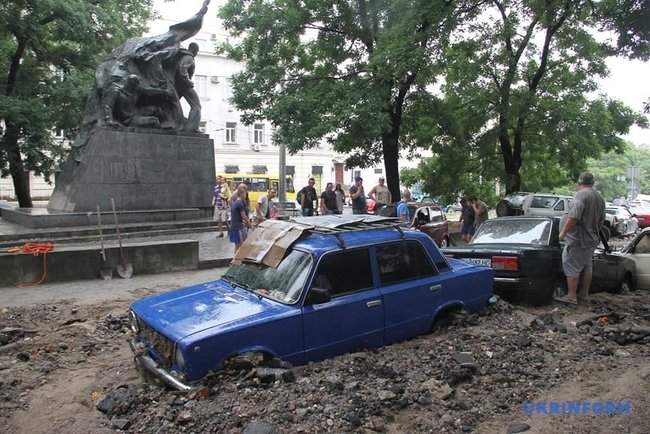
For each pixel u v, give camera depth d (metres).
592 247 7.92
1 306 8.42
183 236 15.96
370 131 16.45
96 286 10.16
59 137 30.03
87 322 7.39
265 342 4.64
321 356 5.04
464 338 5.76
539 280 7.80
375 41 18.25
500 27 18.66
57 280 10.55
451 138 21.33
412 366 4.91
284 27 18.34
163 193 17.84
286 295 5.02
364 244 5.58
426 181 23.80
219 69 50.62
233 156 51.22
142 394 4.46
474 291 6.52
